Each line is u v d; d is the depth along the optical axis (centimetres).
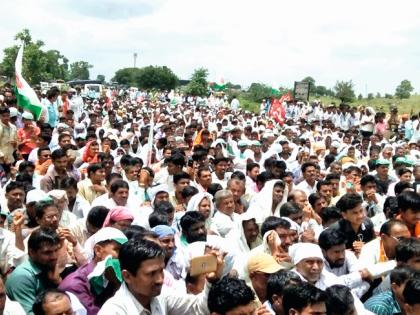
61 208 673
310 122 2564
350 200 616
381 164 1036
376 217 743
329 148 1549
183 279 507
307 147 1580
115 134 1585
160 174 932
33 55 3753
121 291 351
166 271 481
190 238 591
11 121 1250
